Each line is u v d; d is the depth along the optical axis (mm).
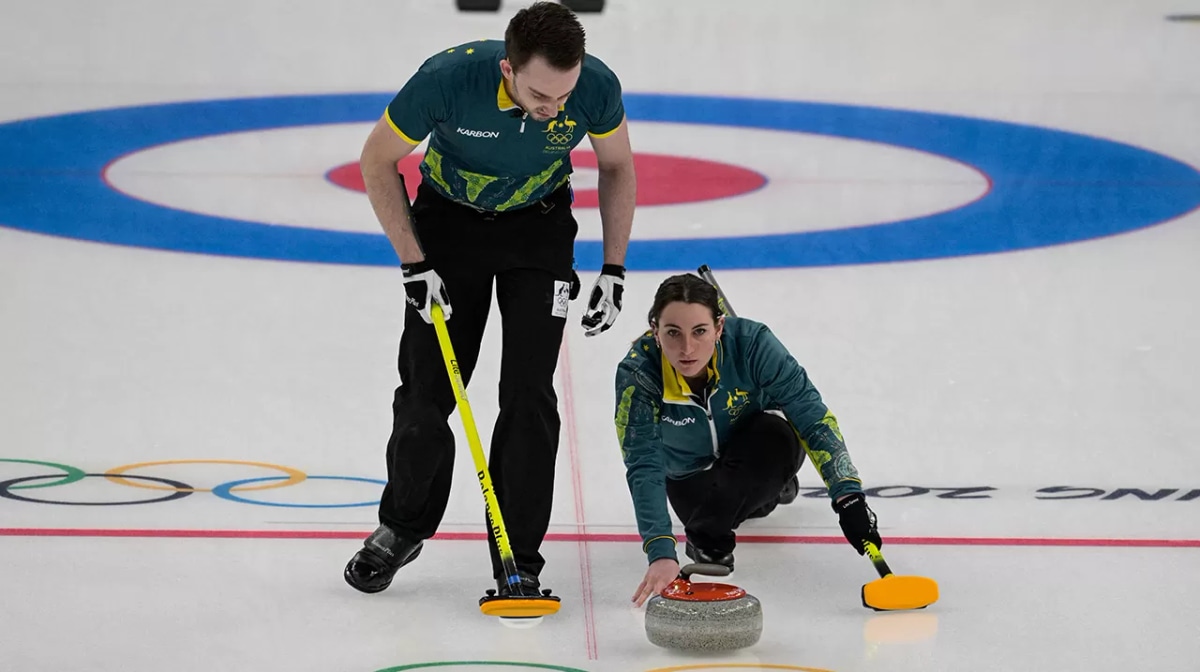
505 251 12219
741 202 28938
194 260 24344
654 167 31891
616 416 12641
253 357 19656
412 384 12344
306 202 28562
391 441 12266
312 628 11594
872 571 13141
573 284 12602
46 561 12883
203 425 16938
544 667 10875
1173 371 19734
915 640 11508
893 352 20406
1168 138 35344
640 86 41000
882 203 29172
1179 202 29453
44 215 26844
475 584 12695
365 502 14703
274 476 15383
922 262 25047
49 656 10922
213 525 13914
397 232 11906
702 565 11305
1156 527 14289
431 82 11398
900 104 39094
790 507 14844
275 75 41344
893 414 17859
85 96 37719
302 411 17578
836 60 44875
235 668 10797
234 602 12102
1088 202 29406
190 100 37844
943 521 14406
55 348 19688
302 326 21125
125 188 29000
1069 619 11984
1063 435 17172
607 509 14750
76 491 14719
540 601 11320
